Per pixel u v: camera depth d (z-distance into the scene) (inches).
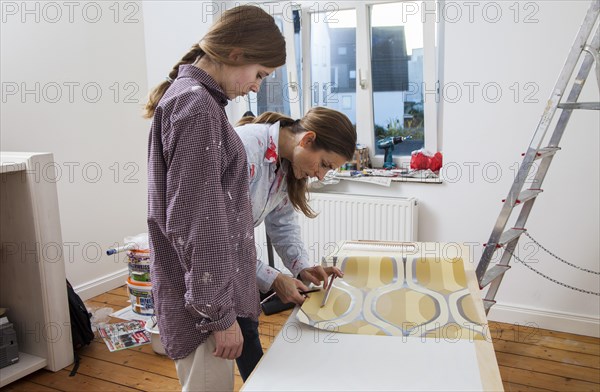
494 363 42.6
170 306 49.4
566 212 112.6
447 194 122.3
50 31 126.3
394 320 50.6
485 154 117.3
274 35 50.0
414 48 131.3
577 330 115.6
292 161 60.4
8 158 99.3
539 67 110.0
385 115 140.0
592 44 90.0
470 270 61.6
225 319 45.1
